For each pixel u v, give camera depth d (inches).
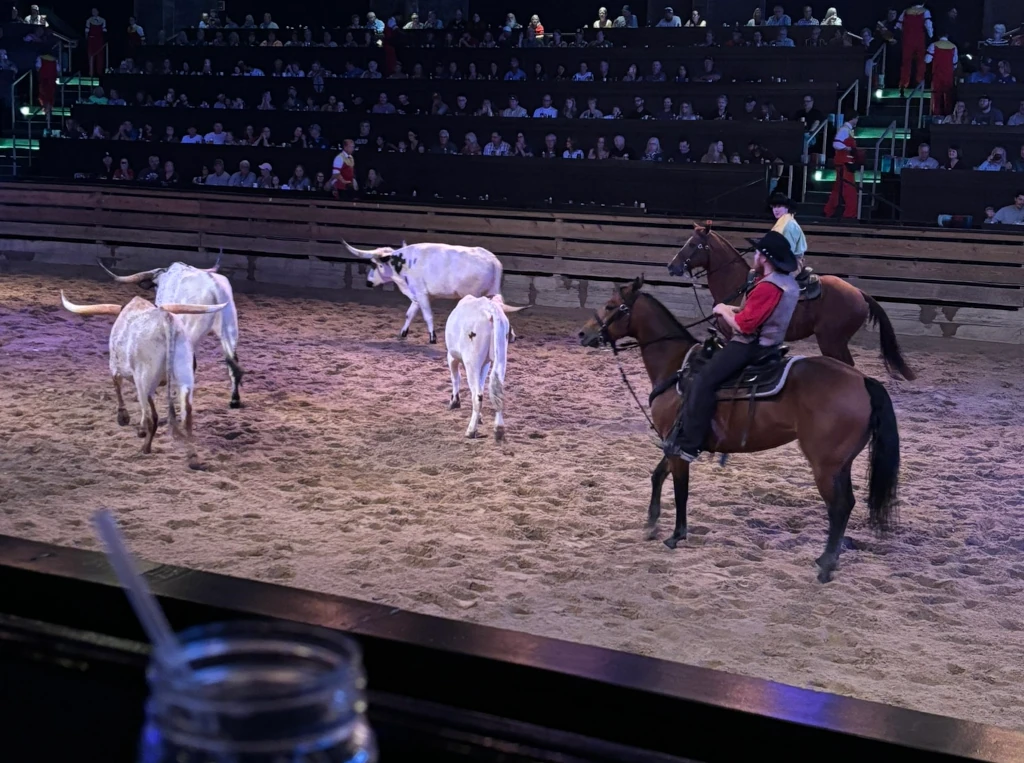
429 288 597.3
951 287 680.4
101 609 98.7
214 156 903.1
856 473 383.2
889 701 213.9
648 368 311.1
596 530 311.6
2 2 1130.7
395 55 977.5
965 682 224.5
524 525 313.0
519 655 90.7
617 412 458.9
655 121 839.7
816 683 221.5
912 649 240.4
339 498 333.1
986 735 81.4
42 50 1077.1
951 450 418.6
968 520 332.5
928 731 81.1
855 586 275.9
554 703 89.0
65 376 485.1
